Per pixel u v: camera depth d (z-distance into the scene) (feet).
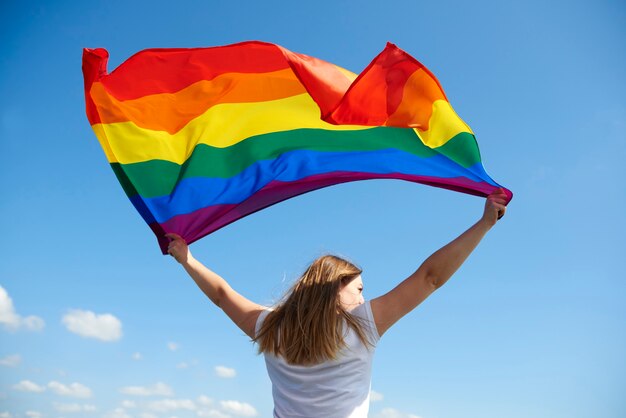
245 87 14.66
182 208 12.53
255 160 13.70
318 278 9.32
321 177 13.05
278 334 9.18
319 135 14.05
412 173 12.28
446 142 12.42
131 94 13.89
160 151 13.50
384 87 12.53
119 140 13.41
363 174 12.84
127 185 12.98
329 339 8.67
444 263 8.99
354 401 8.62
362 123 12.62
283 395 8.89
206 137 13.82
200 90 14.43
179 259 10.73
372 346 8.84
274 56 14.55
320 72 13.52
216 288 10.35
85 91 13.52
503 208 9.14
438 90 12.65
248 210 13.12
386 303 8.95
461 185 11.79
